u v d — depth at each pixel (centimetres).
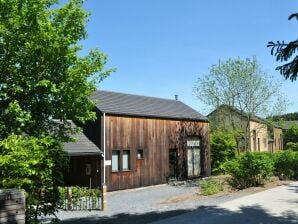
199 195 1883
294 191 1769
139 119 2586
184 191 2334
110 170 2348
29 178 832
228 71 2930
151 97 3145
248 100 2903
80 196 1652
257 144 4238
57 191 888
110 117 2384
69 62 1319
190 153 3025
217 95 2934
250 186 1991
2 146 888
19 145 855
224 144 3281
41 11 1258
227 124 3083
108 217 1400
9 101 1230
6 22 1182
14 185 776
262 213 1260
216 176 3152
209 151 3200
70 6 1345
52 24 1298
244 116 2956
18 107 1143
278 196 1617
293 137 5916
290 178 2348
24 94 1234
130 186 2459
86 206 1638
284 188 1878
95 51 1409
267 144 4716
